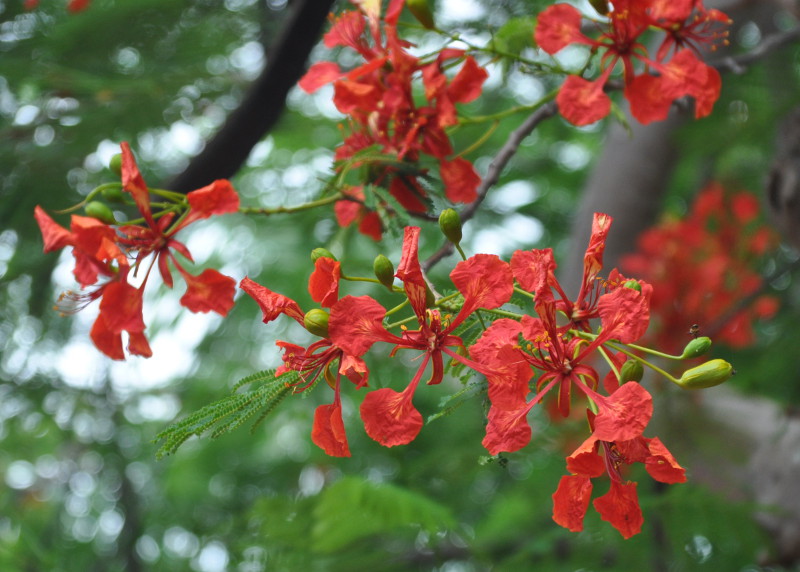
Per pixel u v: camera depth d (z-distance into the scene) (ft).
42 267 13.38
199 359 18.33
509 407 5.47
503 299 5.80
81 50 13.08
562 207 20.86
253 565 12.14
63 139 12.18
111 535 19.48
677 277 15.24
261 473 19.63
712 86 7.66
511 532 13.32
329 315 5.82
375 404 5.76
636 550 11.65
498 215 19.21
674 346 14.87
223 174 12.17
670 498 10.87
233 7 14.02
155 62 13.65
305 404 16.62
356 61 12.96
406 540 13.01
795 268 13.74
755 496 11.98
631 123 15.67
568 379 5.71
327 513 10.77
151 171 14.42
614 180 15.56
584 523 11.80
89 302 7.80
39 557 13.83
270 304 6.05
